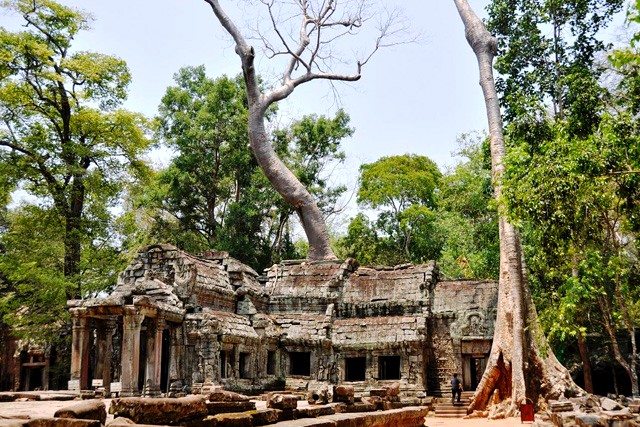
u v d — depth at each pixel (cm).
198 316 2519
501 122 2931
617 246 1903
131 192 3678
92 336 2784
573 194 1529
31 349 3797
